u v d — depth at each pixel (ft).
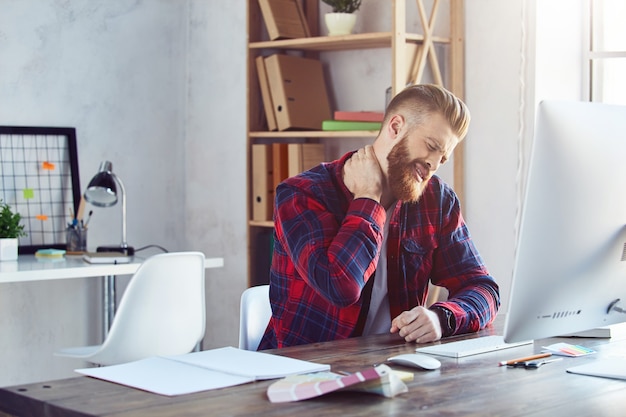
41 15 13.11
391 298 7.20
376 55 12.48
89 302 13.78
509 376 5.24
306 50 13.03
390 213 7.21
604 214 5.51
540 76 11.00
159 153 14.55
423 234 7.30
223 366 5.28
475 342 6.30
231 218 14.17
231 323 14.23
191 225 14.76
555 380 5.12
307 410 4.34
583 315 5.71
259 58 12.76
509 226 11.21
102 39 13.79
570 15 11.28
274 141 13.24
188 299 10.62
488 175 11.40
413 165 6.90
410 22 11.98
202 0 14.53
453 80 11.55
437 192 7.37
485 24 11.37
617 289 5.80
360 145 12.73
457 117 6.89
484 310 7.02
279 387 4.62
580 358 5.86
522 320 5.39
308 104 12.55
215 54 14.34
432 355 5.94
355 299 6.52
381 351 6.03
